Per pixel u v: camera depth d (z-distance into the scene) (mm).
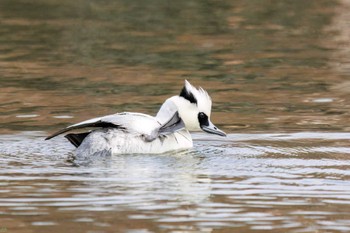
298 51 24078
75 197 11164
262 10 31188
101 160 13094
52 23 28250
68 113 16953
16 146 14133
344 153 13758
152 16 29766
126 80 20250
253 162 13133
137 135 13469
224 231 9914
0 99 18219
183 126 13750
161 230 9922
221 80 20406
